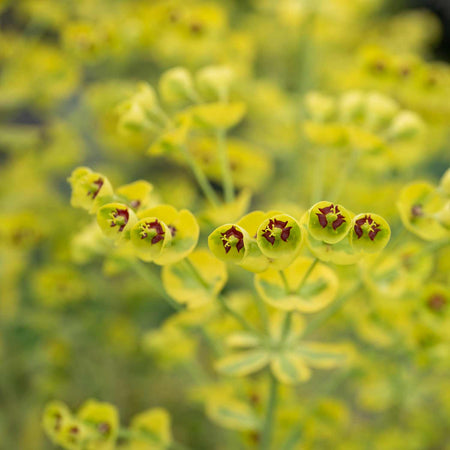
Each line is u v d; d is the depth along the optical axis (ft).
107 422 1.58
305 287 1.51
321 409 1.73
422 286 1.65
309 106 1.72
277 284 1.51
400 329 1.73
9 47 2.14
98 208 1.45
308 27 2.29
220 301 1.55
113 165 2.67
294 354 1.58
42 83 2.18
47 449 2.42
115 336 2.38
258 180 1.80
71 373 2.48
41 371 2.41
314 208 1.39
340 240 1.41
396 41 3.08
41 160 2.37
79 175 1.46
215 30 1.87
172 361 1.85
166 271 1.54
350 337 2.42
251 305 1.75
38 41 2.47
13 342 2.35
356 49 3.01
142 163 2.82
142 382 2.68
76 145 2.40
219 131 1.62
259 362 1.57
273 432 1.73
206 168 1.77
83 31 1.97
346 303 1.78
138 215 1.44
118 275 2.70
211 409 1.66
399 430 2.06
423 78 1.82
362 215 1.39
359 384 1.98
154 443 1.63
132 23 1.93
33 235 2.18
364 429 2.12
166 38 1.92
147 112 1.60
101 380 2.57
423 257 1.63
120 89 2.08
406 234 1.72
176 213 1.44
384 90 1.89
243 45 2.10
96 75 2.43
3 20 2.52
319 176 1.66
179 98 1.67
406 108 2.00
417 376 1.89
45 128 2.26
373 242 1.41
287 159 2.60
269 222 1.40
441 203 1.52
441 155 2.94
